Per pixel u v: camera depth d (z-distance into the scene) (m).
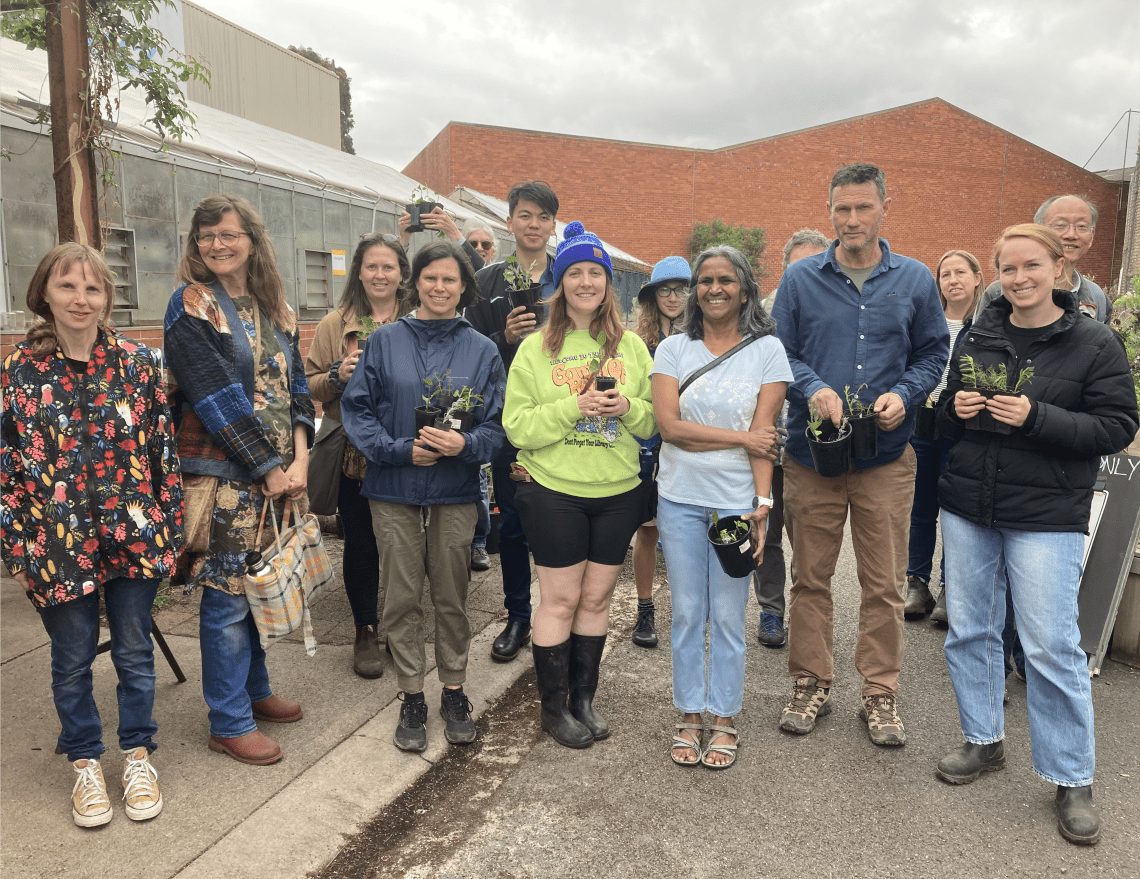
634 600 4.74
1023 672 3.77
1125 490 3.79
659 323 4.28
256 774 2.80
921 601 4.50
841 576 5.11
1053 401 2.68
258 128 12.56
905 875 2.39
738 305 3.01
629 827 2.61
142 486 2.55
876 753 3.11
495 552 5.19
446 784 2.85
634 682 3.71
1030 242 2.68
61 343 2.46
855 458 3.03
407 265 3.94
